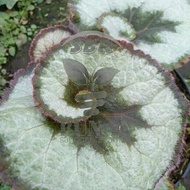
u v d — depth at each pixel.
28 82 0.31
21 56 0.50
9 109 0.30
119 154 0.29
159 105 0.30
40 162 0.28
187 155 0.40
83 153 0.28
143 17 0.36
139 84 0.30
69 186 0.28
